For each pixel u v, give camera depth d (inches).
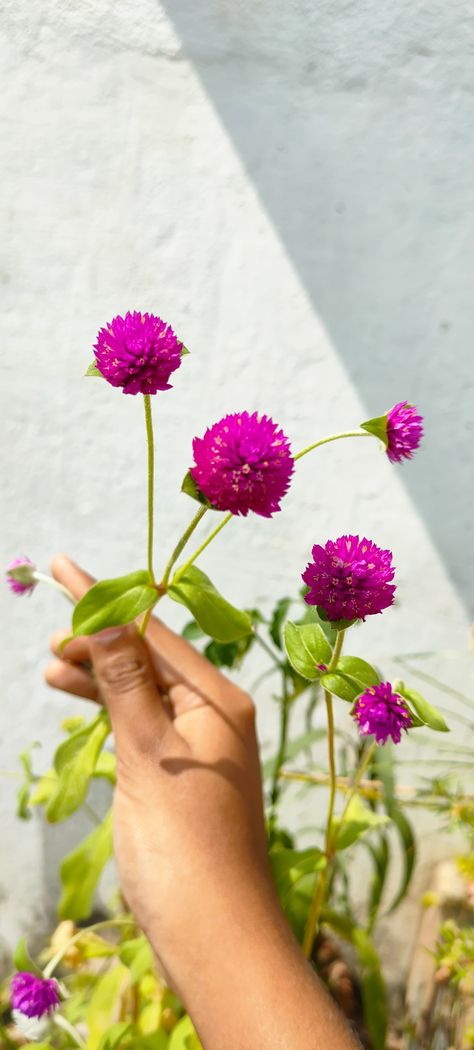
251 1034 10.0
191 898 11.1
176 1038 15.6
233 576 21.2
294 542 21.0
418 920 22.5
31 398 20.7
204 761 12.2
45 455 21.0
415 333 20.0
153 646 13.3
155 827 11.7
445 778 21.5
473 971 19.8
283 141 19.3
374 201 19.5
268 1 18.6
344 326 20.1
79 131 19.4
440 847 22.2
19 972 14.2
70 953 20.9
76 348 20.5
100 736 14.7
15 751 22.6
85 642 14.6
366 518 20.9
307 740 19.0
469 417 20.3
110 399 20.6
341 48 18.7
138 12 18.8
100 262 20.1
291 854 14.7
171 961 11.0
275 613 18.2
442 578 21.1
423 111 19.0
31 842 23.0
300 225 19.7
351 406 20.4
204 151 19.4
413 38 18.6
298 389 20.4
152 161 19.5
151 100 19.2
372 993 17.3
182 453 20.7
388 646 21.4
